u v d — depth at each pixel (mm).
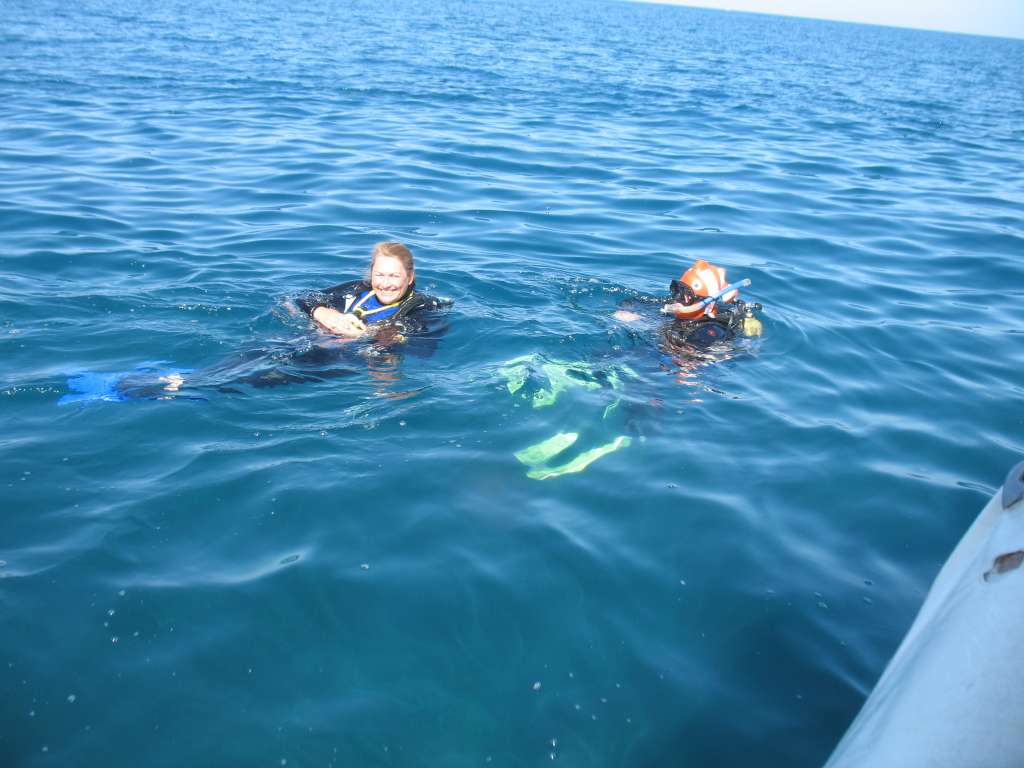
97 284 5633
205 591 2889
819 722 2545
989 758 1714
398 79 18031
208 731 2375
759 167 11383
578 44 35844
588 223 8086
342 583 2967
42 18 26016
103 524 3188
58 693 2459
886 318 6082
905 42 113812
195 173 9086
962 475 4023
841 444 4203
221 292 5578
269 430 3900
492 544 3227
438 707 2508
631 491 3643
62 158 9297
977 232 8570
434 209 8211
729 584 3123
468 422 4055
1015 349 5637
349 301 5121
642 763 2379
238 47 22578
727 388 4699
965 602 2254
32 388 4148
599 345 5055
